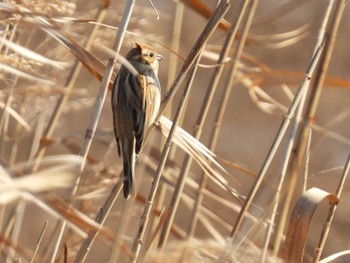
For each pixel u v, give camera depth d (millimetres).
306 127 9578
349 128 19219
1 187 5594
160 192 10438
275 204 8742
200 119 10211
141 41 11328
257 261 7266
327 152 19172
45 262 8906
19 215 10031
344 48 22656
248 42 11523
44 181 5734
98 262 14531
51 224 15273
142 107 9289
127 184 8789
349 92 19844
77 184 7668
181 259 6551
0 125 10039
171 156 10820
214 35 16125
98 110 8609
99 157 12672
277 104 11117
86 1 10328
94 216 9578
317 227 18359
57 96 10273
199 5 9938
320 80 9742
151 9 11898
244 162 19656
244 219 9508
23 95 9938
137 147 9188
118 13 11234
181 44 21828
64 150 12641
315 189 9016
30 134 10453
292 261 8766
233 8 19828
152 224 10125
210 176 8984
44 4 8094
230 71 10742
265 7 22234
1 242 6973
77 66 10281
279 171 9289
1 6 7527
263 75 10781
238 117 20984
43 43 10023
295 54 22594
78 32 10156
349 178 18953
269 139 20219
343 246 18016
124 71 9508
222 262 6895
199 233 13781
